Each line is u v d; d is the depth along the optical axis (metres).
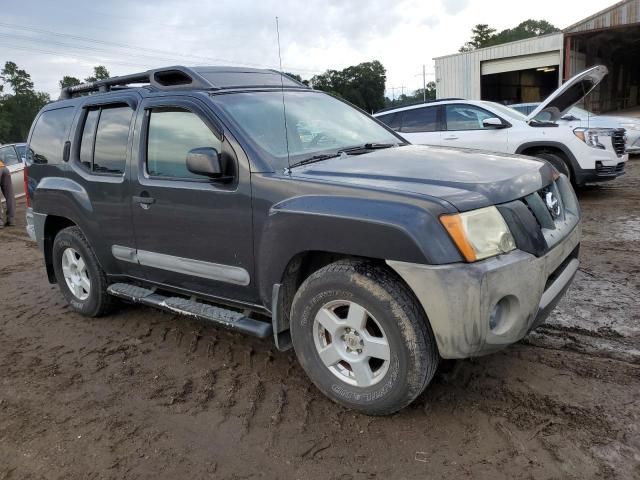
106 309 4.81
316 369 3.14
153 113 3.92
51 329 4.75
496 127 8.61
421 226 2.58
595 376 3.25
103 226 4.30
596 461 2.53
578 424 2.81
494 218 2.69
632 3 22.53
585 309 4.28
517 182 2.98
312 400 3.26
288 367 3.70
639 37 27.70
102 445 2.97
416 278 2.61
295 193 3.04
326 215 2.84
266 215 3.15
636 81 35.59
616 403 2.96
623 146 8.70
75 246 4.71
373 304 2.79
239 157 3.30
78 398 3.50
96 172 4.34
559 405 2.98
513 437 2.75
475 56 27.23
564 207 3.53
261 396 3.35
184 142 3.68
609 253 5.76
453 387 3.25
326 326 3.04
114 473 2.73
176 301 3.95
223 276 3.50
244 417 3.14
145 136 3.93
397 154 3.56
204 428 3.07
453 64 28.28
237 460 2.77
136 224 3.99
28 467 2.83
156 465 2.77
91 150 4.43
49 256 5.21
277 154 3.36
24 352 4.30
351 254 2.81
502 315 2.73
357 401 2.98
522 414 2.93
